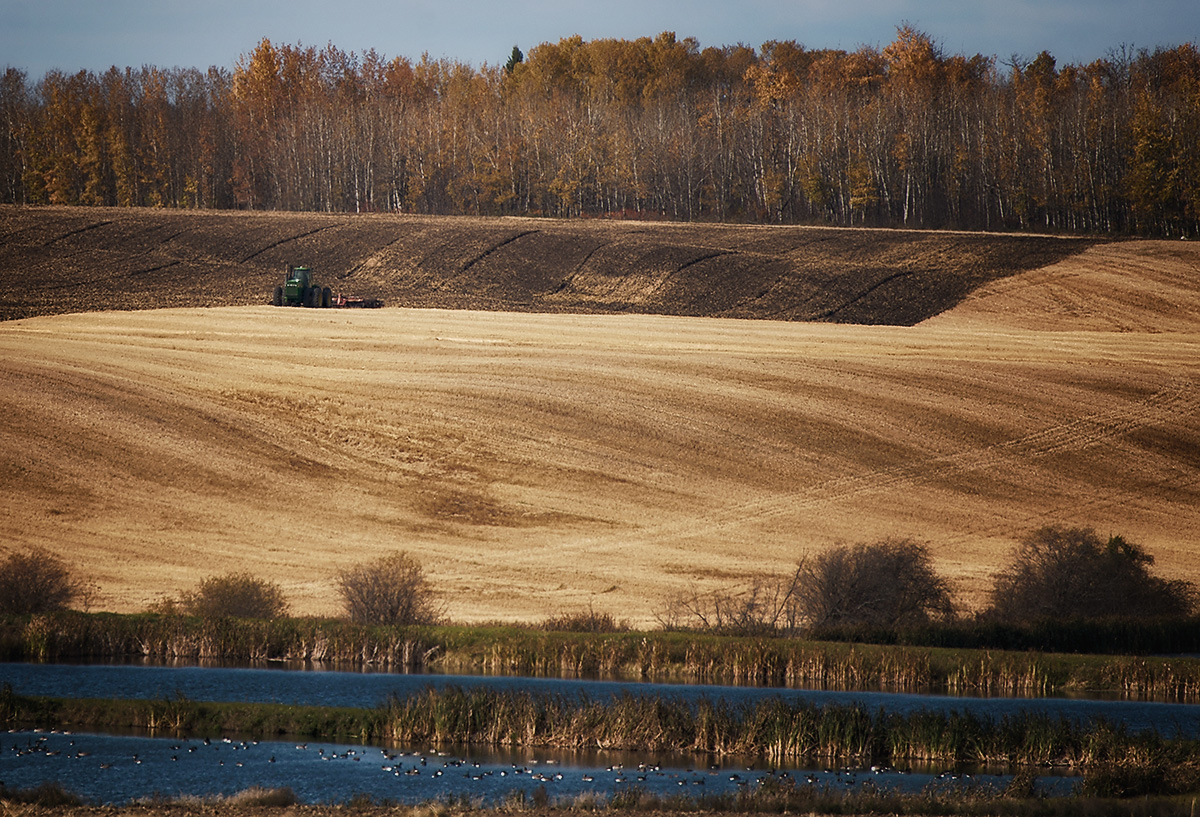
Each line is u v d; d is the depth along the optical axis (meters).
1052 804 65.88
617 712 82.06
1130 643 114.81
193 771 71.88
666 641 106.00
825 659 102.50
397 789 69.31
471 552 156.38
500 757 78.19
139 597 131.38
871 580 120.44
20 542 149.12
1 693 84.00
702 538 163.88
